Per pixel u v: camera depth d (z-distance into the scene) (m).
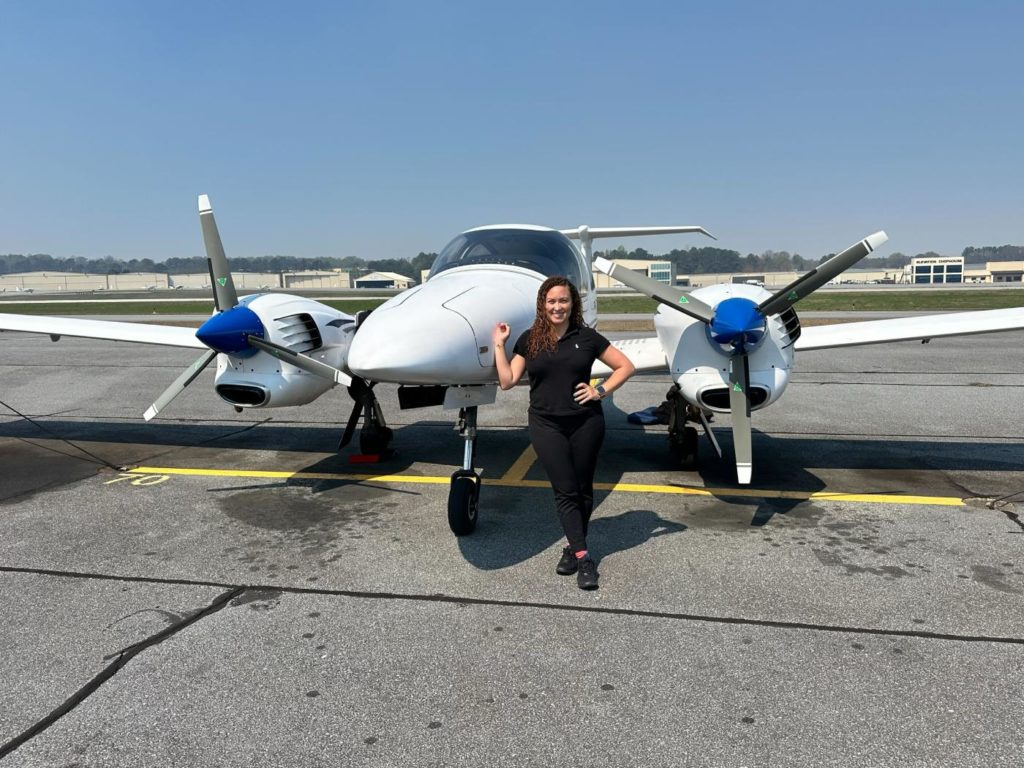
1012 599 3.75
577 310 4.07
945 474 6.27
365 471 6.66
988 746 2.56
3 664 3.21
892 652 3.22
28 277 137.50
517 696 2.92
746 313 4.81
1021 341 18.05
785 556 4.39
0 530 5.02
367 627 3.53
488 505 5.54
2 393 11.55
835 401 10.02
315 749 2.61
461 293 5.01
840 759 2.51
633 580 4.05
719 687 2.96
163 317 30.70
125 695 2.96
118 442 8.00
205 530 5.00
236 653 3.29
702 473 6.43
